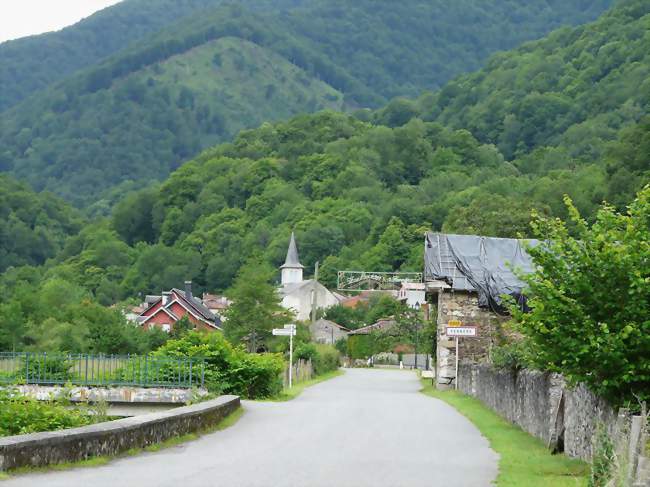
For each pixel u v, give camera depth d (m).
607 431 14.08
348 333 107.75
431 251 48.34
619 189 80.44
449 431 21.56
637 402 14.07
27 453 11.71
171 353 31.50
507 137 189.88
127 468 12.90
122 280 157.75
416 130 190.62
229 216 172.25
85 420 17.28
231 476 12.64
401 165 183.75
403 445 18.08
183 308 92.00
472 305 46.34
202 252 161.75
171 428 17.00
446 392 41.62
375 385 49.50
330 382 51.44
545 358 15.16
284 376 41.53
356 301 144.25
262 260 147.88
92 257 162.75
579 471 14.35
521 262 47.94
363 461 15.12
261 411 25.83
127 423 14.80
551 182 103.44
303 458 15.20
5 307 62.62
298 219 163.12
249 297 64.62
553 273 15.28
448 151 180.75
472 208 77.06
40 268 170.62
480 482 12.99
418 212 143.12
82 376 30.50
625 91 171.00
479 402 33.09
